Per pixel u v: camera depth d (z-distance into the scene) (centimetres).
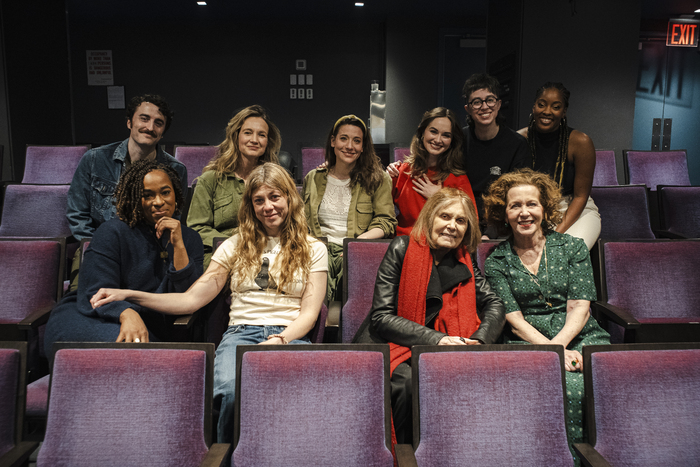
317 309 170
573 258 185
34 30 471
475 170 251
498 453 122
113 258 163
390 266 176
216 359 157
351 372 123
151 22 748
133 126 240
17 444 122
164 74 764
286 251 172
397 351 161
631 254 205
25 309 196
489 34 494
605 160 389
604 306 194
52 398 121
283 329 168
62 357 123
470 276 175
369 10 699
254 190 170
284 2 658
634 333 193
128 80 762
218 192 228
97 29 751
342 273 207
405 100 753
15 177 443
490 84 233
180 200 179
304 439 120
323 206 239
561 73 419
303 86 773
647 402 127
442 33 739
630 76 423
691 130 695
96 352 124
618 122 428
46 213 286
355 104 778
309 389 122
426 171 247
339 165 238
